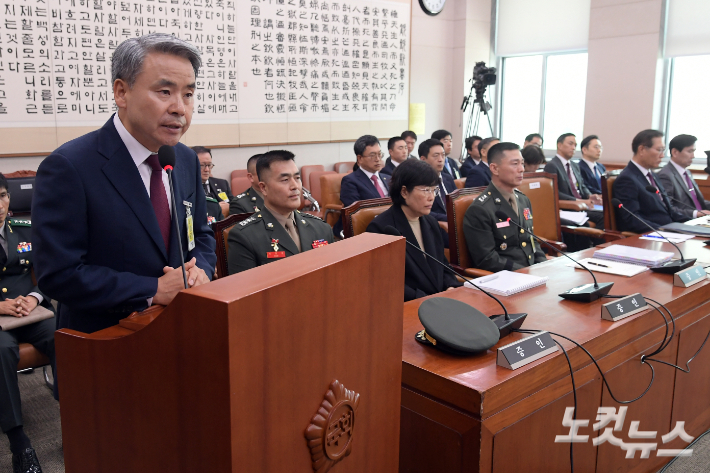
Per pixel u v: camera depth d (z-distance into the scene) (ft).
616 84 21.68
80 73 14.57
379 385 2.79
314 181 18.34
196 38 16.60
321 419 2.37
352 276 2.50
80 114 14.71
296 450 2.28
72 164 3.59
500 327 4.44
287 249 6.87
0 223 7.20
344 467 2.60
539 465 4.13
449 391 3.69
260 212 7.00
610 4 21.47
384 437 2.89
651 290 5.91
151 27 15.61
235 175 17.92
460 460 3.70
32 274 7.55
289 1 18.58
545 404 4.09
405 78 22.77
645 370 5.29
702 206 13.79
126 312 3.64
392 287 2.80
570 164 17.02
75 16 14.29
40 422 7.36
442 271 7.79
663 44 20.72
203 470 2.10
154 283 3.64
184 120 3.52
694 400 6.38
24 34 13.61
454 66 25.27
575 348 4.29
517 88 25.93
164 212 4.04
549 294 5.79
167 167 3.47
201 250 4.54
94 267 3.62
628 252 7.51
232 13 17.25
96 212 3.68
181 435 2.15
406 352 4.18
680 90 20.89
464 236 8.86
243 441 2.03
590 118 22.57
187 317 2.02
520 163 8.66
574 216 11.85
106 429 2.48
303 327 2.24
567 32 23.32
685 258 7.46
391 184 7.55
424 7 23.48
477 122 24.43
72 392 2.60
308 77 19.51
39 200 3.59
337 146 21.01
